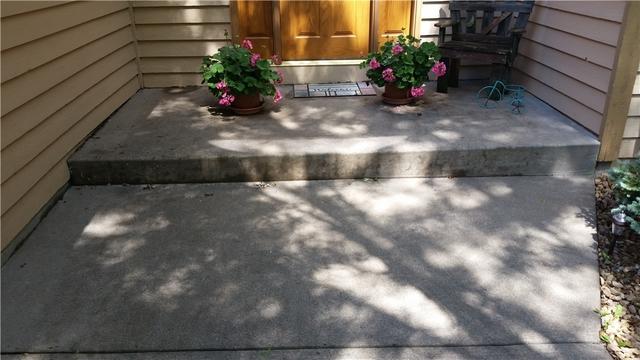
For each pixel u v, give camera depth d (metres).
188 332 2.21
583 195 3.28
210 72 3.97
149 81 4.80
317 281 2.52
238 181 3.44
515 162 3.47
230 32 4.63
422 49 4.11
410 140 3.54
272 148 3.43
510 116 3.96
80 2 3.53
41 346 2.14
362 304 2.37
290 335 2.20
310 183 3.43
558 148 3.43
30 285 2.48
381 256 2.70
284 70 4.79
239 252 2.73
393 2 4.70
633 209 2.60
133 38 4.61
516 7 4.28
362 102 4.37
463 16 4.71
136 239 2.84
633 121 3.43
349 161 3.41
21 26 2.79
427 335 2.20
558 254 2.72
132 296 2.41
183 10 4.54
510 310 2.34
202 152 3.39
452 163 3.45
